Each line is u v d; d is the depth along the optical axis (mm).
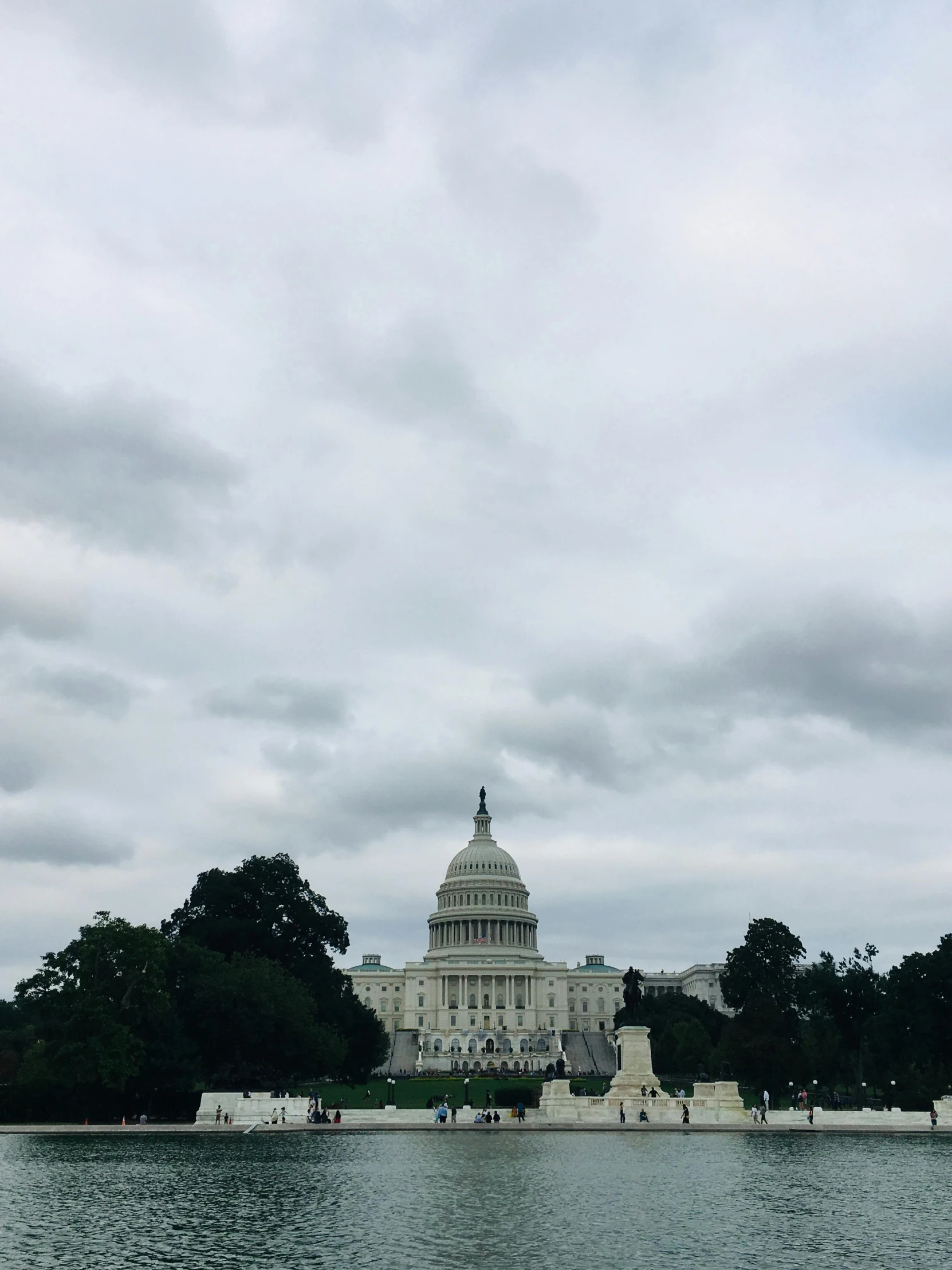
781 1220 45219
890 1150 75812
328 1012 151750
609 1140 84438
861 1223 44438
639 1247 39531
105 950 109938
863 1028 137875
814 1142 83188
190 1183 56688
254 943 148375
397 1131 95375
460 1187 54875
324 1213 47031
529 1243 40250
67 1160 68750
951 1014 127375
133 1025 109500
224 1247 39906
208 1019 123125
